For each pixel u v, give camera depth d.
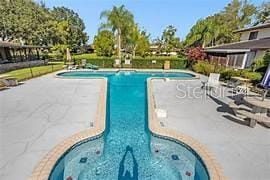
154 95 13.15
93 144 7.07
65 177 5.40
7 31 37.50
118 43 39.59
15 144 6.23
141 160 6.32
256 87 14.65
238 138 6.90
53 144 6.26
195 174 5.62
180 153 6.69
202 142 6.58
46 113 9.20
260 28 25.81
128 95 14.70
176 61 32.47
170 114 9.33
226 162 5.44
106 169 5.85
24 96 12.34
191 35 49.09
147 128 8.22
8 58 34.47
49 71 23.86
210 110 10.01
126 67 32.81
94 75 24.69
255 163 5.42
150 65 32.84
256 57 21.84
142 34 45.03
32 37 39.44
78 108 9.99
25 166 5.11
